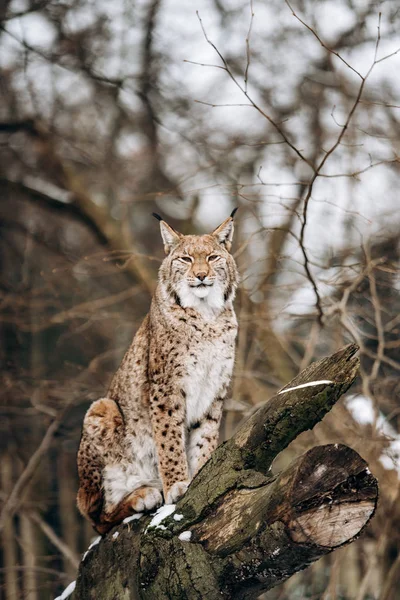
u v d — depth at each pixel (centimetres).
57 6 1723
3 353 1703
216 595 571
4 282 1703
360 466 506
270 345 1396
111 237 1662
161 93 1873
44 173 1880
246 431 607
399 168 1413
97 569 697
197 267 814
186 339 820
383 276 1273
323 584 1405
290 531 506
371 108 1548
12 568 1275
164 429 808
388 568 1323
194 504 600
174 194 1332
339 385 577
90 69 1806
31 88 1767
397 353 1431
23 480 1340
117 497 813
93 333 1883
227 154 1681
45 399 1443
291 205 1237
